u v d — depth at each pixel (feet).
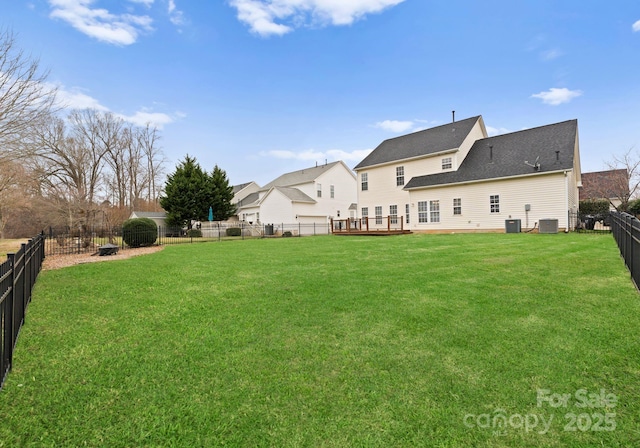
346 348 10.47
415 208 68.28
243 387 8.38
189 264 26.76
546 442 6.28
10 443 6.40
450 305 14.10
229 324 12.84
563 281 17.02
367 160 81.71
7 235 85.66
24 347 10.85
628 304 13.14
